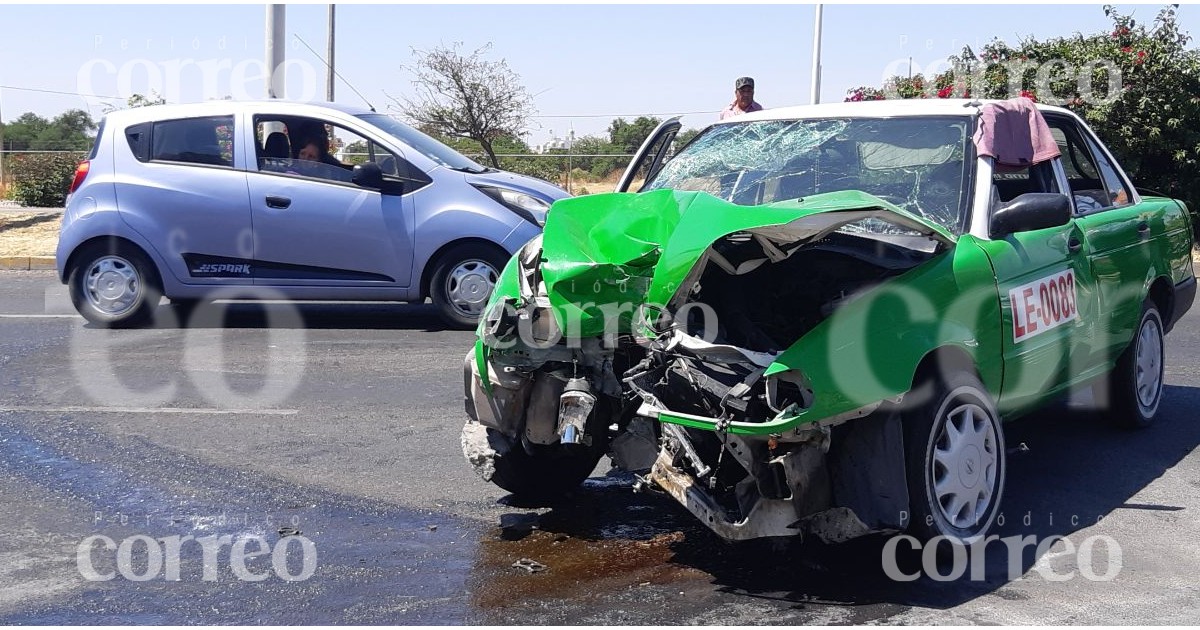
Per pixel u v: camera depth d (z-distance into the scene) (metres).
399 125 9.88
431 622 3.84
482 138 23.34
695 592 4.09
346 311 10.54
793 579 4.20
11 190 23.00
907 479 4.10
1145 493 5.22
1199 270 13.21
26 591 4.11
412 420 6.55
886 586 4.11
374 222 9.24
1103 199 6.02
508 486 5.00
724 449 4.06
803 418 3.76
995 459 4.48
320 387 7.34
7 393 7.16
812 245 4.68
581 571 4.30
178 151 9.49
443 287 9.39
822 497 3.94
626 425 4.50
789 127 5.64
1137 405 6.18
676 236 4.07
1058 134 5.96
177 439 6.14
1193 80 14.38
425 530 4.79
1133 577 4.20
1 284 12.53
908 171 5.08
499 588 4.14
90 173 9.55
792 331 4.27
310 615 3.90
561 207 4.57
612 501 5.18
